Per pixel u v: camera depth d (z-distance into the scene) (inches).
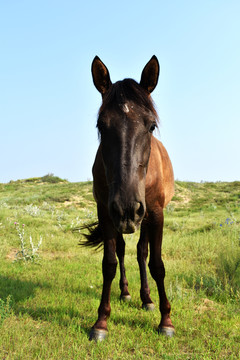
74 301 167.8
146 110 118.8
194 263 270.7
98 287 203.2
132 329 140.3
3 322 135.2
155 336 131.6
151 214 140.5
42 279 212.8
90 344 122.6
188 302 173.8
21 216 466.9
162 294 139.6
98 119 120.8
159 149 164.7
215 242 321.1
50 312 153.1
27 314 148.1
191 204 770.2
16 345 118.3
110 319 148.6
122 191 104.7
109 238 137.4
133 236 392.5
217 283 207.5
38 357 110.1
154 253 139.6
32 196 864.9
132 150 110.0
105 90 132.8
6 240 326.0
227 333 137.2
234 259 223.0
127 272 240.5
